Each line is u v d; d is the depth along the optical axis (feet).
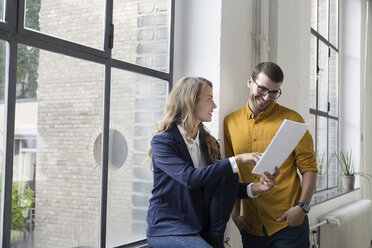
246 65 9.97
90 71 6.81
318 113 17.75
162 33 8.56
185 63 9.07
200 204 6.55
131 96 7.73
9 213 5.51
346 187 19.34
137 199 7.95
